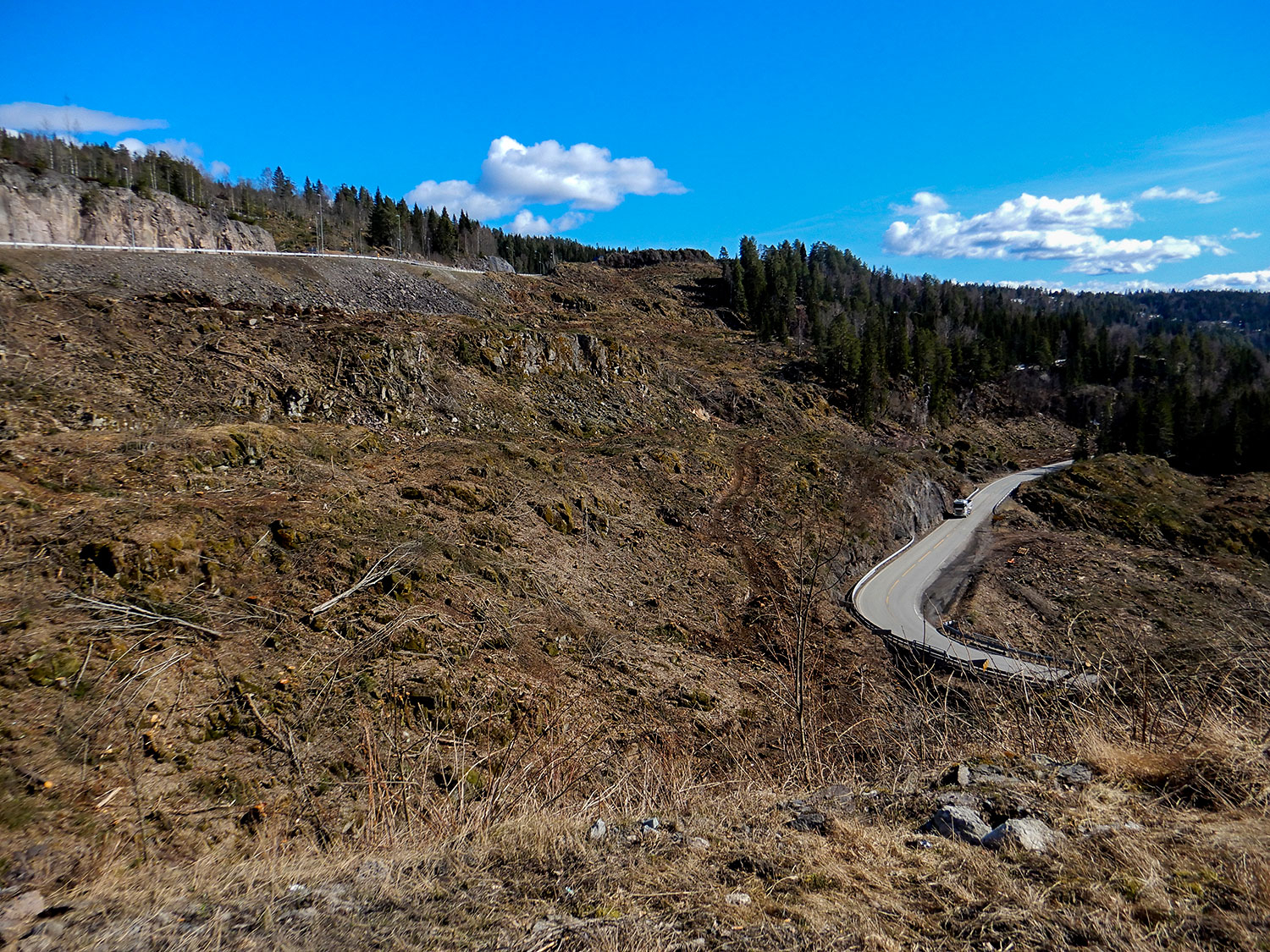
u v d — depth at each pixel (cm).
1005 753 436
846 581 2642
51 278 2312
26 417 1408
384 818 460
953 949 229
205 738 799
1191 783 347
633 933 248
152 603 942
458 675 1052
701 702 1296
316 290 3406
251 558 1137
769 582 2216
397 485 1711
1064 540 3509
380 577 1213
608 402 3416
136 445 1381
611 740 1016
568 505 2073
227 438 1523
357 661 1003
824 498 3144
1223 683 446
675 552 2223
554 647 1332
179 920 284
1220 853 274
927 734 530
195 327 2150
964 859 294
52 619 841
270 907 286
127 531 1030
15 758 662
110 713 760
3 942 270
